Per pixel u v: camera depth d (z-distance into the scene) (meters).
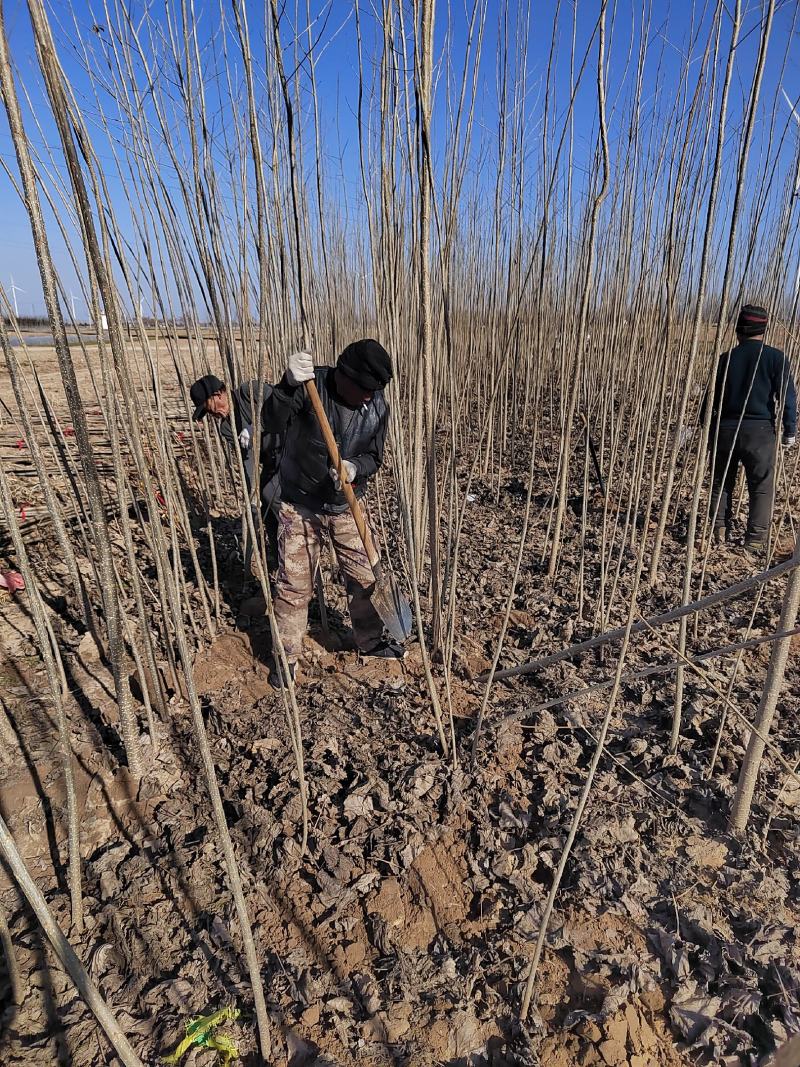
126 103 1.94
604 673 2.73
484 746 2.32
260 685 2.74
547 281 5.48
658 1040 1.51
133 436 2.00
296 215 1.94
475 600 3.45
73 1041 1.51
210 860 1.94
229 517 4.41
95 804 2.12
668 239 2.14
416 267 2.58
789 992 1.57
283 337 2.67
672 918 1.76
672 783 2.15
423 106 1.62
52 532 3.89
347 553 2.71
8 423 5.69
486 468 5.32
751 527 3.90
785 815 2.02
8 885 1.88
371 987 1.62
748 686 2.58
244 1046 1.51
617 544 4.07
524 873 1.89
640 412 3.93
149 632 2.26
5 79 1.21
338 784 2.19
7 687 2.60
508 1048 1.50
